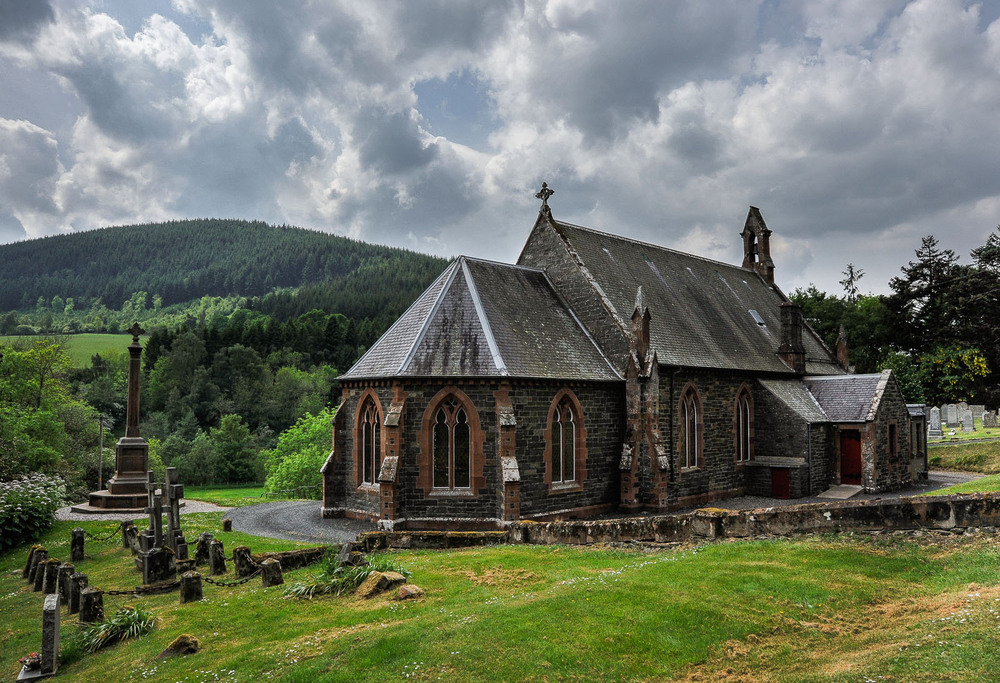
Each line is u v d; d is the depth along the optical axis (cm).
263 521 3484
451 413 3222
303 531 3172
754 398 4606
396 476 3119
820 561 1742
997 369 7912
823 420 4575
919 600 1470
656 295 4481
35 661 1440
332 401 12388
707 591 1545
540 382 3303
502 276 3862
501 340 3344
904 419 4791
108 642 1559
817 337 6141
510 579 1820
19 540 3016
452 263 3788
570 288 4100
